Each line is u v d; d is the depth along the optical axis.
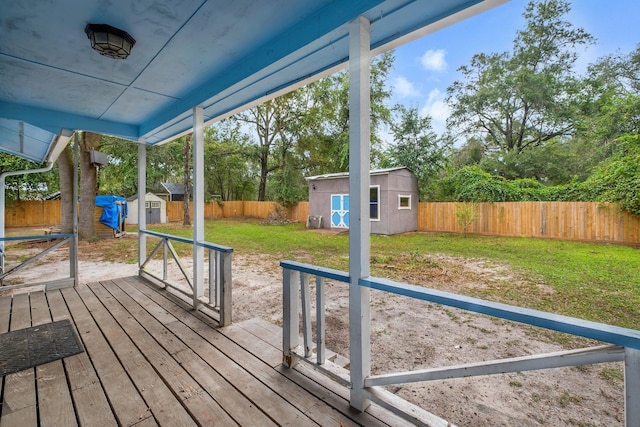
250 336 2.56
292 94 17.25
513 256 6.77
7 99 3.24
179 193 20.69
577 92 13.95
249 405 1.68
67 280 3.95
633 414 0.91
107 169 14.05
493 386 2.10
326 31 1.75
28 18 1.84
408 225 12.02
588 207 9.13
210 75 2.72
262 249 7.92
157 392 1.80
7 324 2.78
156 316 2.99
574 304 3.67
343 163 16.88
